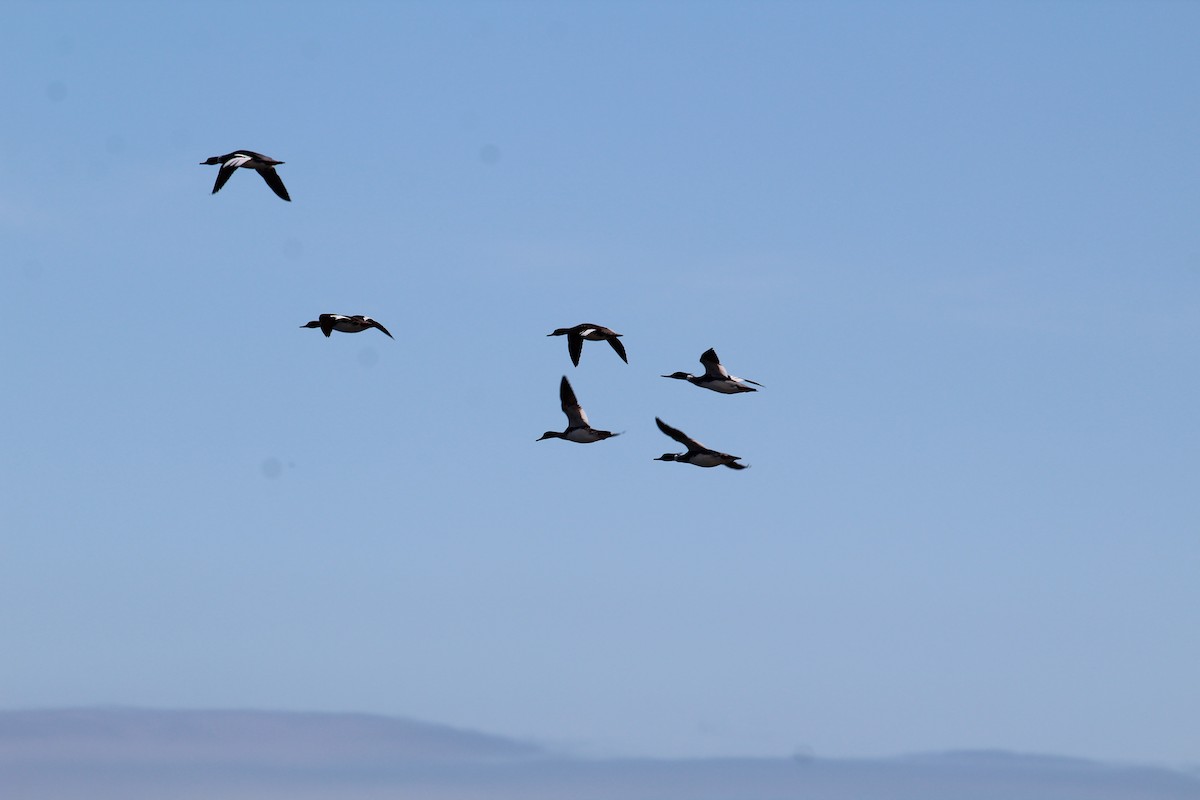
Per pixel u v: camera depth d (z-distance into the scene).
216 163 54.97
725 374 55.81
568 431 57.00
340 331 54.16
